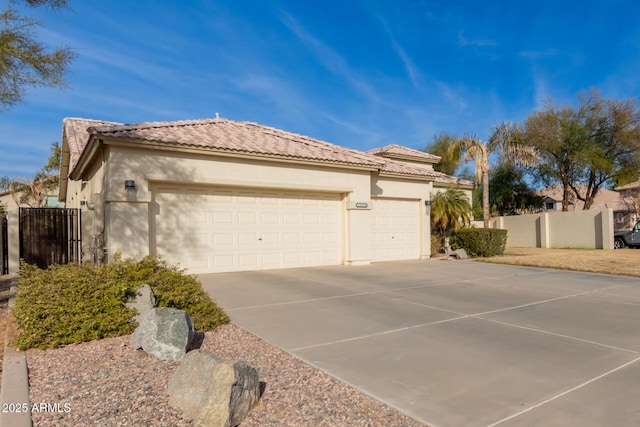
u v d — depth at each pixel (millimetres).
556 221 26672
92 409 3883
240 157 12930
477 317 7586
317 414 3840
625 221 35438
